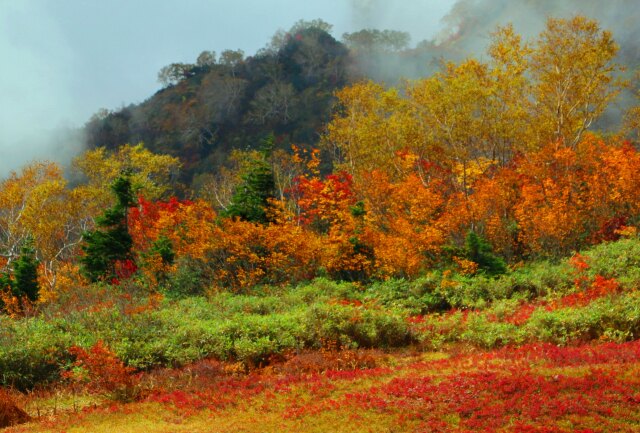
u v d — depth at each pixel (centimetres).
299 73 11600
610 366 1334
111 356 1549
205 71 12506
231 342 1811
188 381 1567
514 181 3369
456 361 1611
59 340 1789
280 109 10194
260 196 3462
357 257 2997
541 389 1205
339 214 3228
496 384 1245
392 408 1188
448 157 3744
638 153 3241
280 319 2009
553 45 3581
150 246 3659
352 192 3641
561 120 3534
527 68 3709
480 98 3403
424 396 1236
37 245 4134
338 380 1500
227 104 10588
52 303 2783
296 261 3138
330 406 1246
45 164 4628
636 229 2920
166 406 1374
